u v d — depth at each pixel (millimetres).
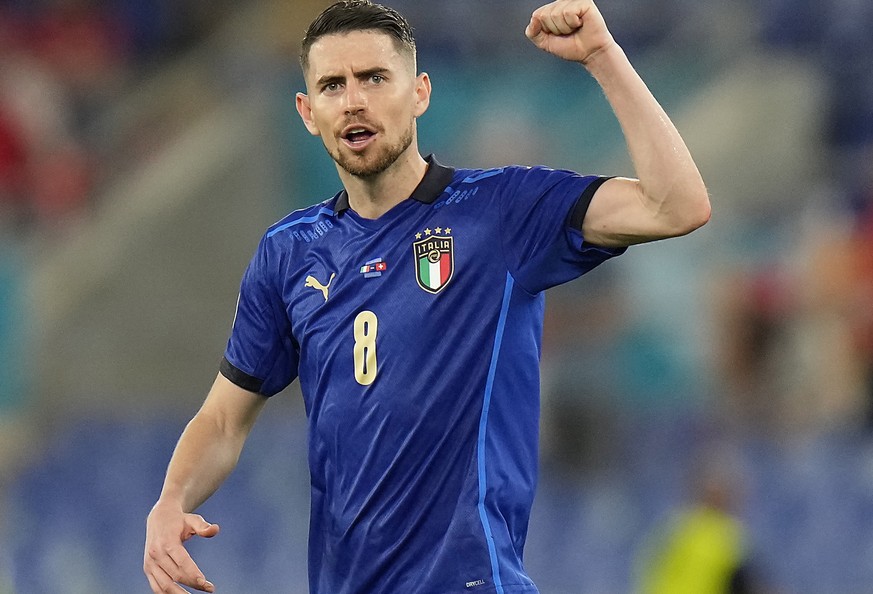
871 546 32875
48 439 37188
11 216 50375
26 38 58188
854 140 53531
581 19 12438
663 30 57000
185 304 47781
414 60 13453
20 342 43750
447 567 12633
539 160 50031
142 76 59125
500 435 12898
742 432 35156
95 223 49906
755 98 53156
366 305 13195
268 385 14219
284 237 13938
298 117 50812
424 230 13234
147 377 46875
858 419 40125
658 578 29328
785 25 56062
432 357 12906
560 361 39469
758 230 47062
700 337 43188
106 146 54750
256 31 59375
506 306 12961
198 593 33125
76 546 34219
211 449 14086
